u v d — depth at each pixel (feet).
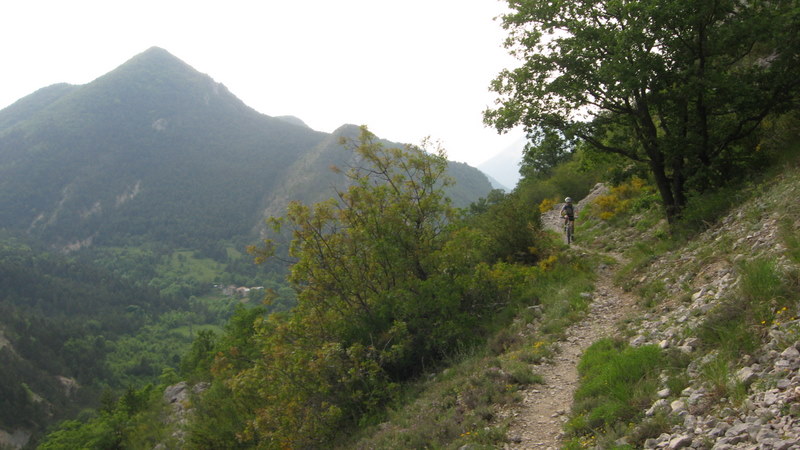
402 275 45.16
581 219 77.15
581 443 19.30
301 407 39.09
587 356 27.20
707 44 41.57
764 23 39.40
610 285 40.55
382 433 29.86
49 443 98.63
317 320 43.21
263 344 45.03
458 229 47.42
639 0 41.78
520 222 56.34
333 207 46.26
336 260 45.06
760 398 16.20
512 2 49.14
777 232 26.94
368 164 49.49
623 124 47.47
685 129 44.88
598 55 44.60
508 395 25.94
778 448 13.43
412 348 40.22
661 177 46.96
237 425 51.06
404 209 46.80
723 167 43.57
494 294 44.60
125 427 94.17
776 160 39.83
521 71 48.44
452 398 28.40
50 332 516.73
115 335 588.50
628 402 20.35
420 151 49.11
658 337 25.34
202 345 120.57
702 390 18.52
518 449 21.15
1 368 393.09
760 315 20.13
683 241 40.24
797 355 16.92
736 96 40.40
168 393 96.22
